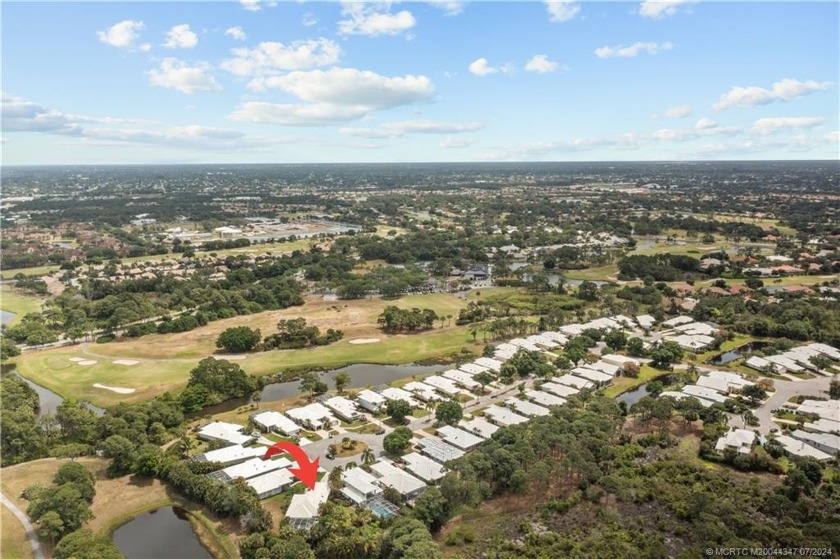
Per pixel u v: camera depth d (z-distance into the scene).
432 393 172.12
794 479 119.19
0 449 133.25
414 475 125.69
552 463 121.44
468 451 137.75
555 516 114.88
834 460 134.12
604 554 101.94
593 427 135.88
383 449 140.25
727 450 136.12
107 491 121.75
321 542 101.69
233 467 127.81
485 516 114.94
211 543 106.31
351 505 115.81
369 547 98.31
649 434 147.25
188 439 138.50
